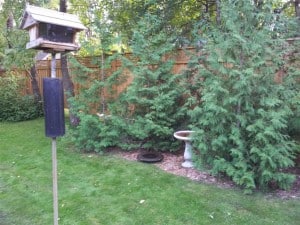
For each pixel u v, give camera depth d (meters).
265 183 3.73
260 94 3.85
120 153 5.46
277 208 3.27
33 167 4.83
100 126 5.43
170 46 5.43
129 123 5.53
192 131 4.20
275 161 3.60
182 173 4.39
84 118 5.36
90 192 3.84
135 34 5.46
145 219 3.13
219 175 4.14
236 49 3.94
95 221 3.12
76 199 3.65
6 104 8.77
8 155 5.51
